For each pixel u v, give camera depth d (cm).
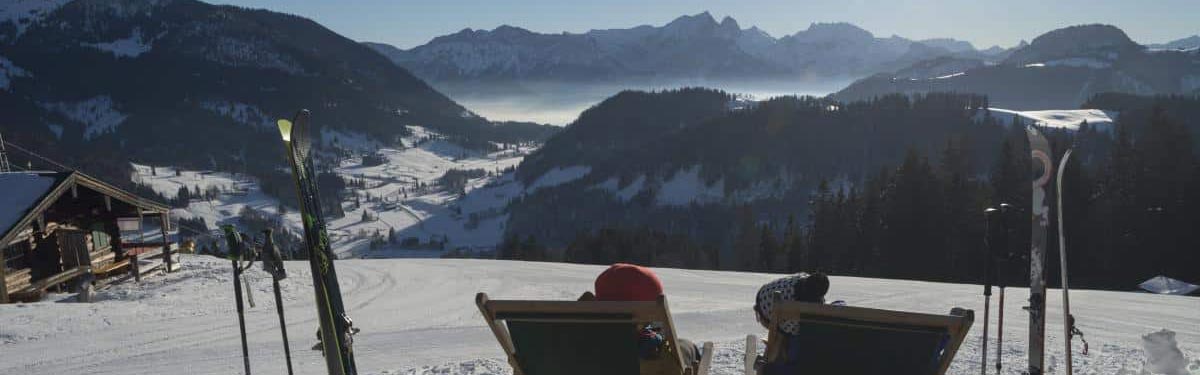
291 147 371
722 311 1231
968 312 320
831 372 354
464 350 889
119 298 1582
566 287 1800
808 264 5541
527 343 368
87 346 1007
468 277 2031
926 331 327
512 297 1611
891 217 5028
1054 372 618
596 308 343
